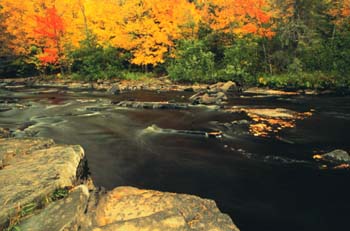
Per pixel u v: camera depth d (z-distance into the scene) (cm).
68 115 1462
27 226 338
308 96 1892
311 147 879
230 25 2730
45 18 3108
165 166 764
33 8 3422
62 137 1062
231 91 2173
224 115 1354
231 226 379
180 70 2684
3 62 3566
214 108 1530
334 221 503
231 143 936
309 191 607
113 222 370
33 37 3322
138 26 2908
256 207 553
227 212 538
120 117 1381
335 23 2550
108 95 2231
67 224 342
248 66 2441
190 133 1057
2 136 888
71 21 3309
